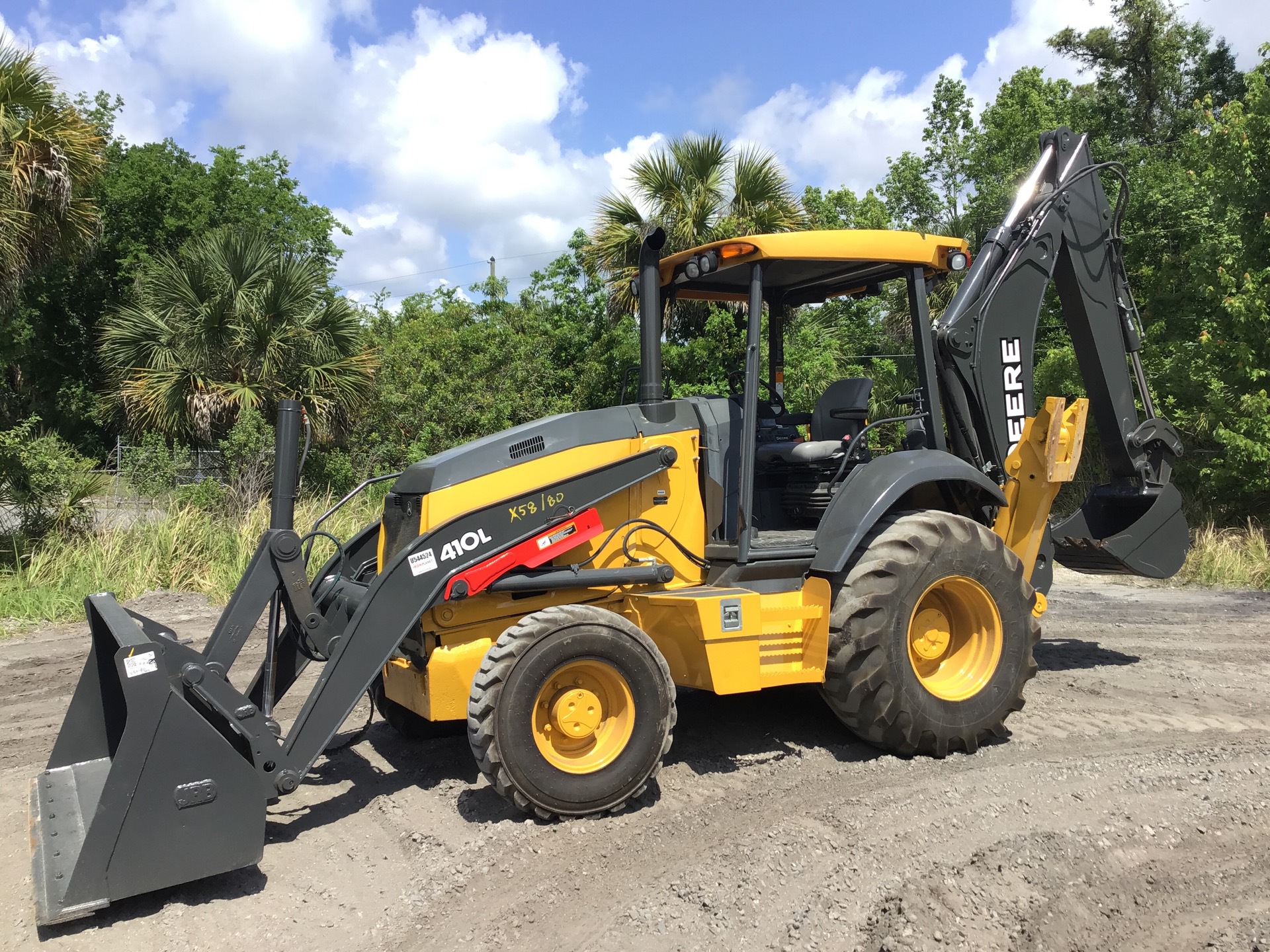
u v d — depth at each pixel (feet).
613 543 15.10
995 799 13.12
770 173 46.06
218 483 41.06
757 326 15.08
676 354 42.70
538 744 12.82
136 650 10.69
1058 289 20.71
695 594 14.53
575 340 58.39
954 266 17.08
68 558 32.65
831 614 15.05
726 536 16.01
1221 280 38.09
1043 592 18.52
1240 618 27.45
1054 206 19.79
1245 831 12.01
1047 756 15.20
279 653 15.05
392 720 17.10
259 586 13.24
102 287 90.43
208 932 10.19
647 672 13.30
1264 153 39.11
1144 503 21.35
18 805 14.10
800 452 16.80
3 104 34.78
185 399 47.62
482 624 14.12
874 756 15.43
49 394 90.68
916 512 16.02
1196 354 39.86
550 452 14.74
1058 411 17.38
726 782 14.34
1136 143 82.28
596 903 10.58
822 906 10.23
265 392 48.03
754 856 11.42
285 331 48.42
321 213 101.40
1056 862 11.17
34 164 34.24
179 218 90.53
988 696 15.49
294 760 12.11
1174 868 11.07
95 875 10.28
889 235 16.06
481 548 13.75
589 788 12.89
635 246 46.78
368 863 11.91
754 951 9.46
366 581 15.78
